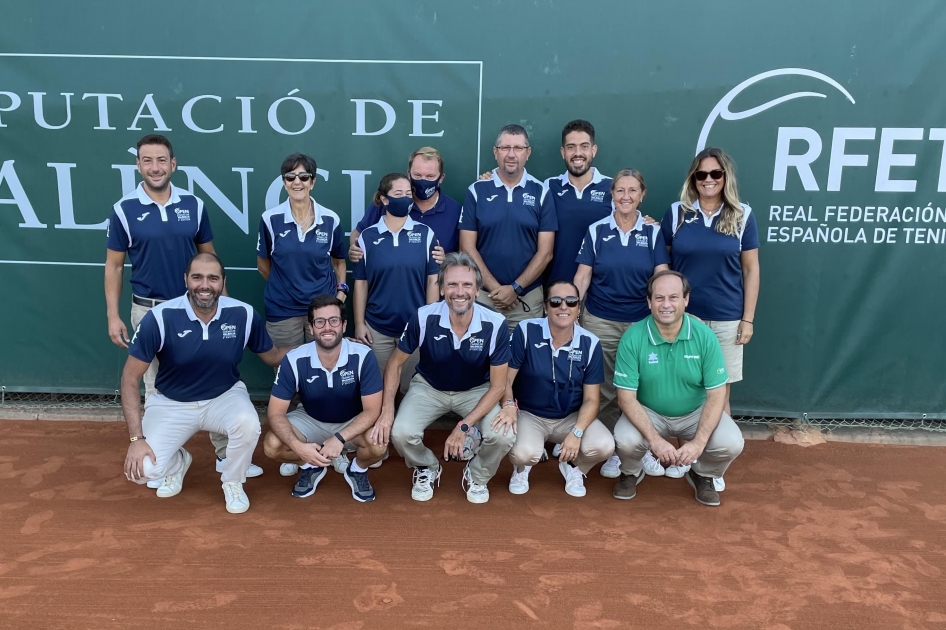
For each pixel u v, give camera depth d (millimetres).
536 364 3627
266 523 3381
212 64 4457
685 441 3947
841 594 2900
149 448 3387
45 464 3980
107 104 4504
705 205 3918
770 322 4648
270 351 3773
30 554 3070
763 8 4324
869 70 4355
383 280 4059
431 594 2854
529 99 4469
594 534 3336
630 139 4488
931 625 2717
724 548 3229
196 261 3326
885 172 4453
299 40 4434
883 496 3764
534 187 4152
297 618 2691
